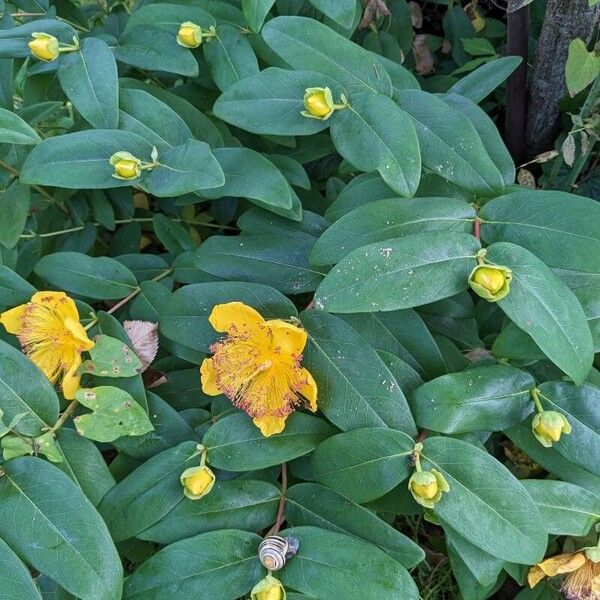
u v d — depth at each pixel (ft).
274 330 1.70
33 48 1.95
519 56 2.31
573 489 1.80
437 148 1.85
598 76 2.13
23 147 2.14
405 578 1.62
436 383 1.73
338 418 1.74
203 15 2.07
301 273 1.96
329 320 1.78
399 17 2.58
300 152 2.26
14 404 1.77
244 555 1.71
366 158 1.80
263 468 1.85
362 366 1.75
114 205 2.42
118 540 1.75
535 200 1.74
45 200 2.39
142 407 1.83
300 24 1.92
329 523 1.77
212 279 2.12
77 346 1.85
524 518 1.66
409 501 1.81
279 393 1.74
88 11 2.56
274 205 1.87
